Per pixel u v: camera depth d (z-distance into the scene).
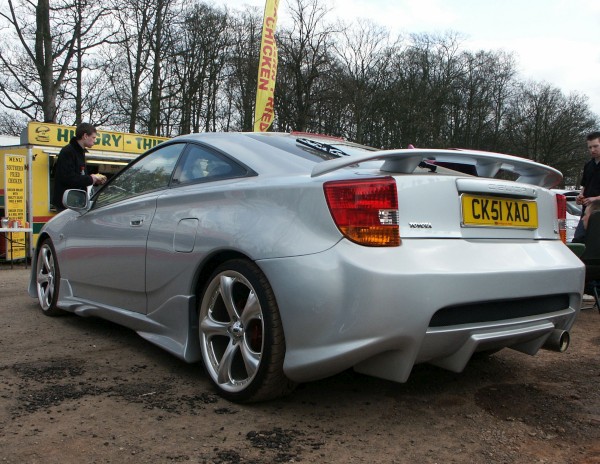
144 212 3.47
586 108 52.38
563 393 3.04
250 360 2.64
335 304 2.30
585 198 5.98
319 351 2.35
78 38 20.72
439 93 42.22
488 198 2.70
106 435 2.38
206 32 32.06
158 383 3.03
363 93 35.28
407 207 2.41
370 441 2.39
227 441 2.34
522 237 2.83
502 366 3.52
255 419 2.57
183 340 3.07
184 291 3.04
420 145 40.72
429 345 2.35
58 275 4.50
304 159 2.93
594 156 5.91
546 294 2.70
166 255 3.18
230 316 2.77
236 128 34.84
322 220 2.41
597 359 3.70
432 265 2.34
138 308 3.51
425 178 2.50
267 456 2.22
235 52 33.59
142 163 3.86
